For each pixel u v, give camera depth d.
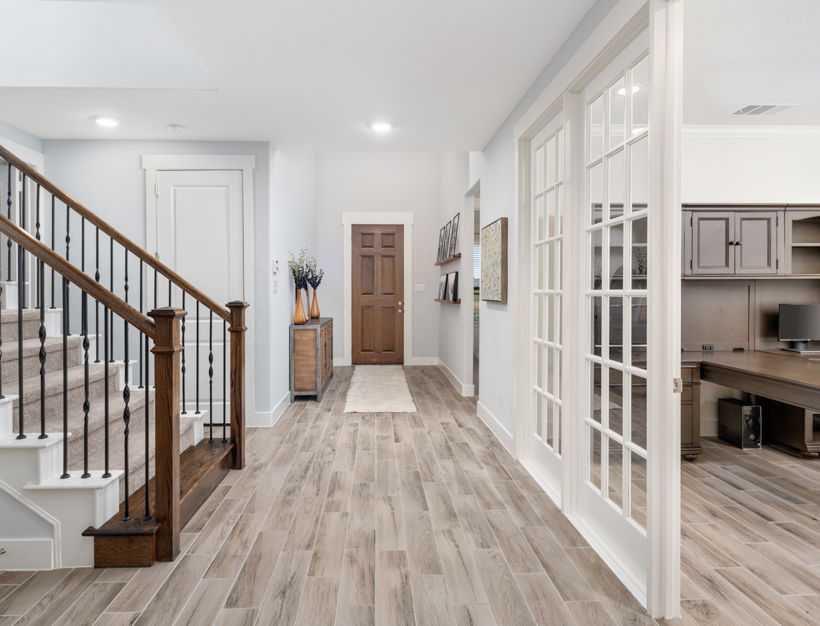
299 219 6.29
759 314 4.18
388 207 8.02
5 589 1.99
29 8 3.20
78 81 3.23
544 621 1.79
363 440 4.02
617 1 2.03
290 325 5.46
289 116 3.74
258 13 2.37
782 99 3.54
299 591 1.97
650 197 1.83
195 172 4.37
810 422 3.61
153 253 4.36
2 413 2.18
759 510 2.78
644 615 1.83
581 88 2.57
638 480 2.02
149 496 2.48
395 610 1.85
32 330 3.33
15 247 4.09
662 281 1.82
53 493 2.14
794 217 3.98
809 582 2.07
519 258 3.46
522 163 3.47
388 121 3.87
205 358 4.43
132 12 3.22
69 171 4.32
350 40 2.63
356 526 2.53
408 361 8.09
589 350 2.51
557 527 2.52
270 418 4.43
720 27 2.55
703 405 4.18
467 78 3.08
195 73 3.27
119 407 2.91
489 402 4.39
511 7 2.32
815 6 2.36
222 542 2.37
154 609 1.85
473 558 2.22
